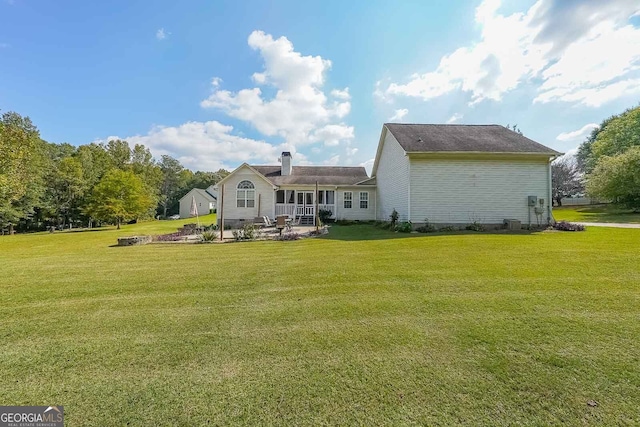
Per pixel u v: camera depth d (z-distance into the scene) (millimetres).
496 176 13812
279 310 3957
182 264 7168
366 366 2527
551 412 1921
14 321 3682
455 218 13828
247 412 1985
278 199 22000
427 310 3811
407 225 13148
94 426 1878
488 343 2889
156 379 2396
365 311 3832
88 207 23781
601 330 3107
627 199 23547
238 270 6406
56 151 36969
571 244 8438
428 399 2076
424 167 13852
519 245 8453
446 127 16938
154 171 46812
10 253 9711
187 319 3695
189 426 1868
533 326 3244
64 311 4020
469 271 5699
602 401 2014
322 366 2543
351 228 16250
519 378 2299
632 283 4699
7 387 2312
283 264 6957
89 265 7176
